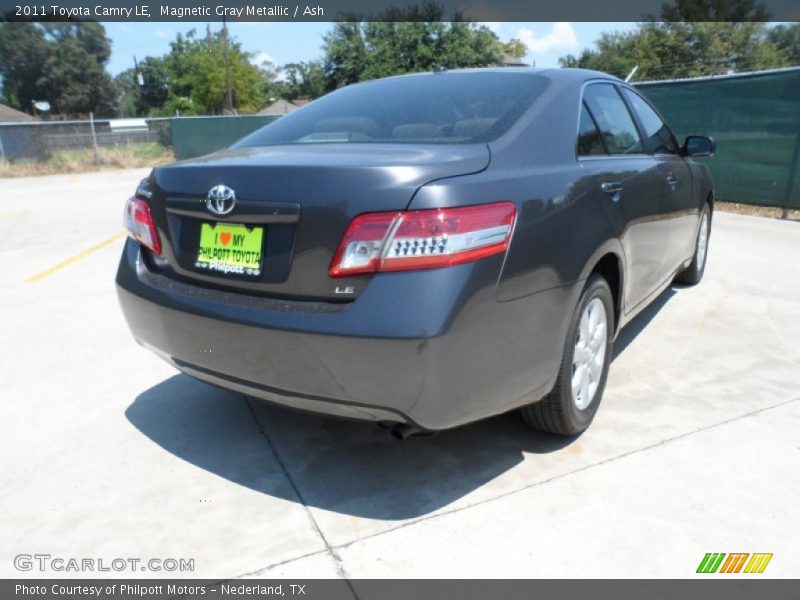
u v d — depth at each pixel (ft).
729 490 7.84
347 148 7.94
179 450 9.07
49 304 16.40
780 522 7.26
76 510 7.72
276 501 7.85
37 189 51.37
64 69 211.00
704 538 7.00
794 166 28.37
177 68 204.85
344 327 6.43
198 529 7.34
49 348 13.17
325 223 6.60
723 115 31.17
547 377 7.77
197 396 10.82
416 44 119.14
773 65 142.20
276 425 9.77
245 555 6.90
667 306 15.35
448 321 6.38
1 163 72.69
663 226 11.76
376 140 8.36
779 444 8.89
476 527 7.25
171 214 7.96
